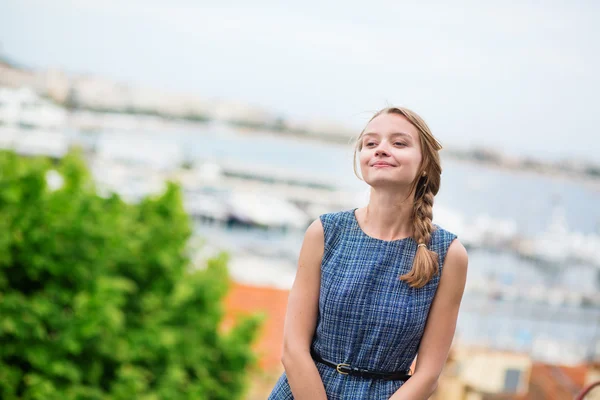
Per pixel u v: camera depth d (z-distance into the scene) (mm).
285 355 1905
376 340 1836
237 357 7082
